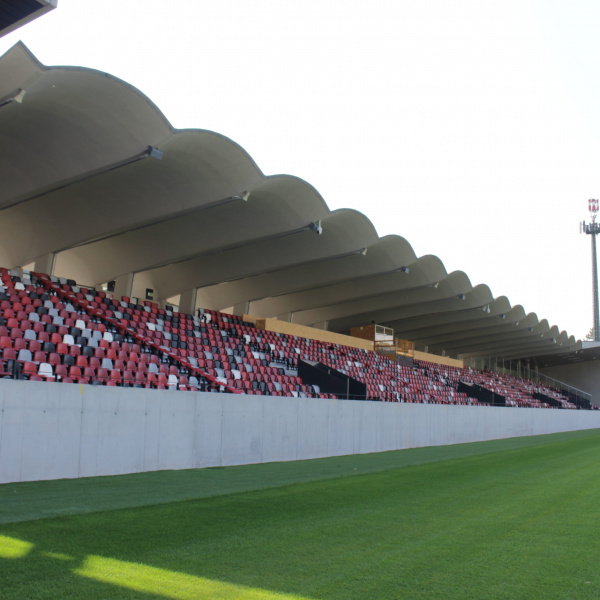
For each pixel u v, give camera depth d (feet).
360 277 92.94
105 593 14.79
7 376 46.47
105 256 78.07
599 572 18.07
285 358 93.86
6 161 51.01
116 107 44.73
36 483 32.45
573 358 214.07
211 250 73.87
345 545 20.63
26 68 37.24
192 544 19.85
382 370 117.29
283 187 62.13
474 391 143.23
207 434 44.57
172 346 76.64
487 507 29.14
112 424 37.86
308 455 55.16
